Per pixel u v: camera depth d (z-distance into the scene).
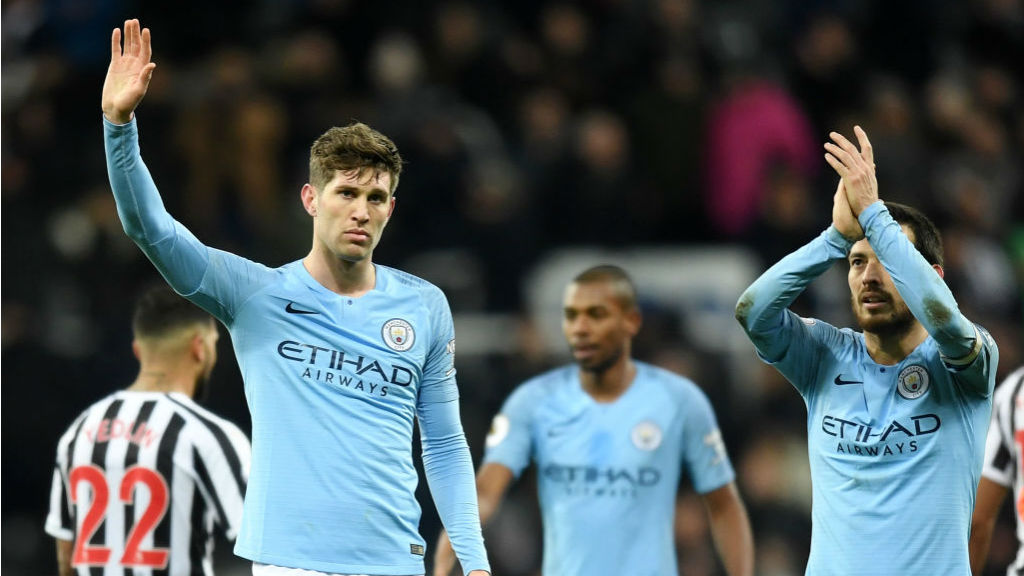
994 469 21.92
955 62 54.41
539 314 42.53
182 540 19.97
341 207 17.30
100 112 43.88
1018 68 56.03
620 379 25.12
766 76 48.97
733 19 50.75
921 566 17.33
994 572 37.16
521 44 48.56
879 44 53.50
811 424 18.52
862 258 17.97
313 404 17.31
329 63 45.16
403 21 46.66
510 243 42.19
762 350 18.62
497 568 34.62
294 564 17.02
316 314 17.58
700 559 33.91
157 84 43.81
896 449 17.59
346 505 17.17
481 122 44.62
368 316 17.75
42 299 39.00
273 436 17.33
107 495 20.08
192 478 20.05
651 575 24.38
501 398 37.03
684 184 46.72
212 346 21.30
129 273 39.75
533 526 35.09
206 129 43.00
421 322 18.08
